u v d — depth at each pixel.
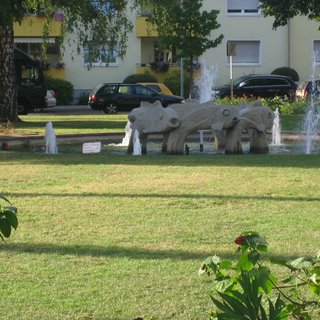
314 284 4.18
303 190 11.24
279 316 3.84
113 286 6.37
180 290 6.24
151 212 9.53
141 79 48.81
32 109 38.72
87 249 7.62
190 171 13.58
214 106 17.16
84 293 6.19
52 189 11.50
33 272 6.80
